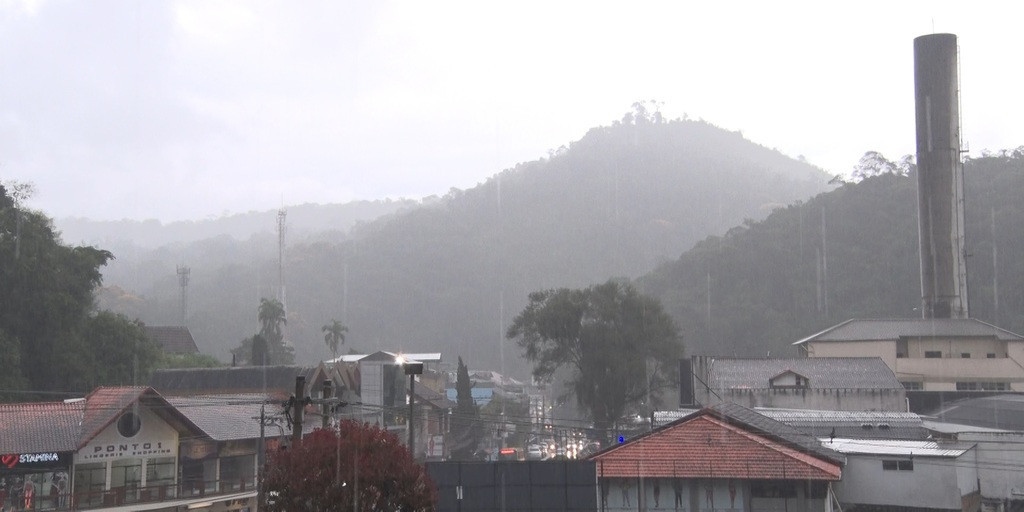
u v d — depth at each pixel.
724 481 37.19
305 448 19.98
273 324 126.12
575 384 84.62
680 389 67.62
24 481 41.00
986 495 44.53
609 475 37.62
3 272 58.72
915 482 41.06
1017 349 77.06
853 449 42.97
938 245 86.00
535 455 77.38
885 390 63.81
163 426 46.56
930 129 87.25
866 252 145.25
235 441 50.31
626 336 81.44
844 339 80.38
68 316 60.75
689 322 138.88
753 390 65.06
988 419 58.38
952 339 78.69
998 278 123.75
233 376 72.50
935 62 87.69
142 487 43.41
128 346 65.44
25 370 59.12
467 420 83.06
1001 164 155.25
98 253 66.81
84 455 42.88
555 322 82.94
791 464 37.12
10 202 63.34
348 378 71.19
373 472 19.47
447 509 36.12
